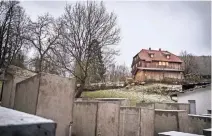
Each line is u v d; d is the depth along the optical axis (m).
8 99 6.41
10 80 6.69
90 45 16.05
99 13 16.67
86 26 16.34
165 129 6.57
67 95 4.61
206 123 6.05
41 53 21.44
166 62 39.03
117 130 5.97
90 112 5.58
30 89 4.28
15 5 22.16
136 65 42.31
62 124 4.41
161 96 23.70
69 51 15.80
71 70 15.55
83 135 5.59
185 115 6.61
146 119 6.68
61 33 16.50
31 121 0.79
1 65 20.00
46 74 4.18
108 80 30.28
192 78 29.62
